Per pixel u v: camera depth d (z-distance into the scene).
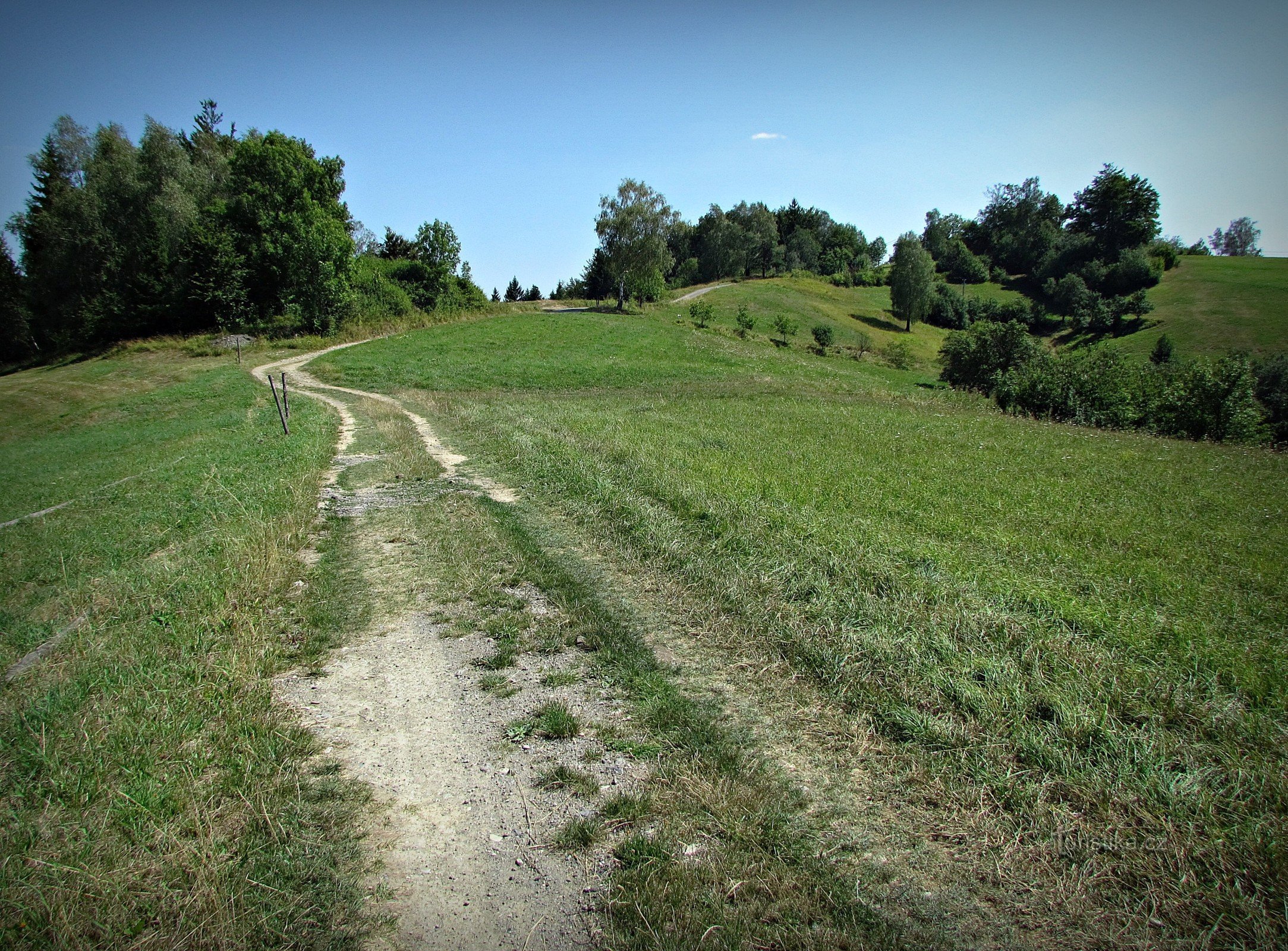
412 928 3.21
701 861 3.61
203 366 43.84
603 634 6.37
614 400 30.52
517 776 4.39
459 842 3.79
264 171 58.94
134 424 28.72
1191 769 4.18
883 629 6.09
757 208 129.12
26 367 61.16
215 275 54.72
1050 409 29.28
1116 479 13.44
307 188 61.56
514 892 3.44
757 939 3.12
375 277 65.88
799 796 4.16
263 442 17.73
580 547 8.90
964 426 21.72
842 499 10.99
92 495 14.09
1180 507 11.16
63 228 60.47
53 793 3.96
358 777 4.36
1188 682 5.25
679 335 56.62
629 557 8.38
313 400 26.89
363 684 5.60
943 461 14.82
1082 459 15.83
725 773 4.34
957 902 3.37
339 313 56.12
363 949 3.08
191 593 6.98
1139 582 7.52
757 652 5.96
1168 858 3.54
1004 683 5.19
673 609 6.95
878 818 3.98
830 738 4.75
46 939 3.02
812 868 3.57
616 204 75.38
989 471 13.80
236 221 59.06
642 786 4.27
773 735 4.81
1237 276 88.12
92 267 61.31
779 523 9.36
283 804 4.00
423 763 4.53
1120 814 3.86
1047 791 4.09
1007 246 121.19
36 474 19.25
